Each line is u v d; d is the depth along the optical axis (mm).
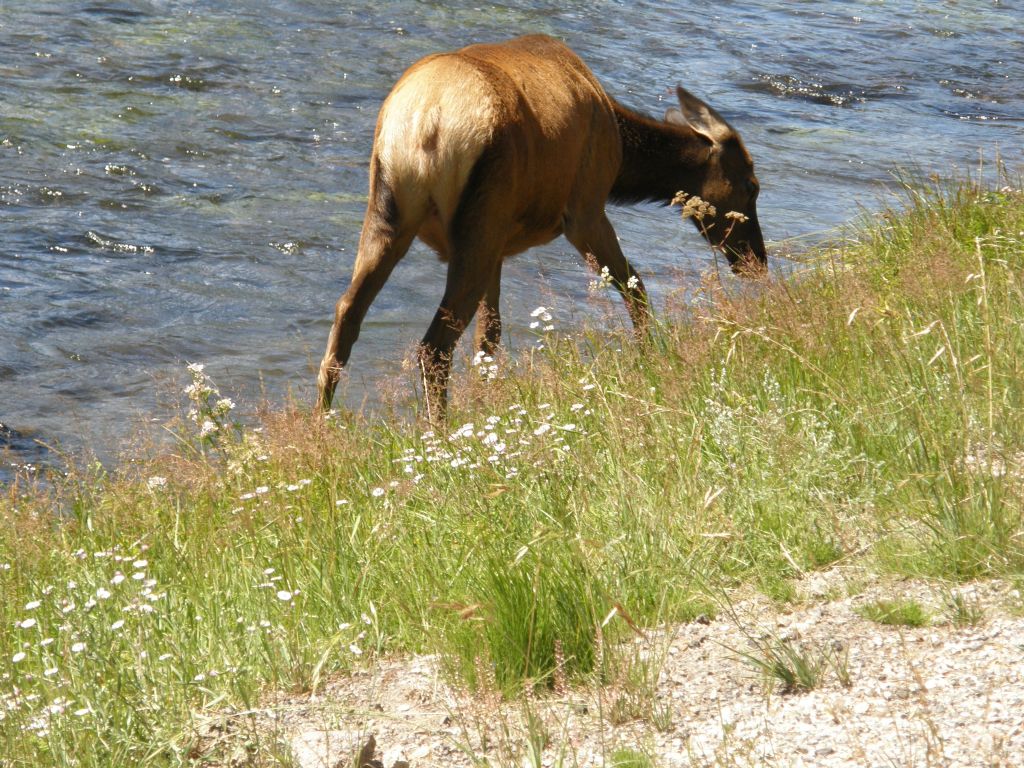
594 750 8203
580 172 17969
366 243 15703
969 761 7516
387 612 10516
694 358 14188
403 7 47750
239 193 29141
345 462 13328
